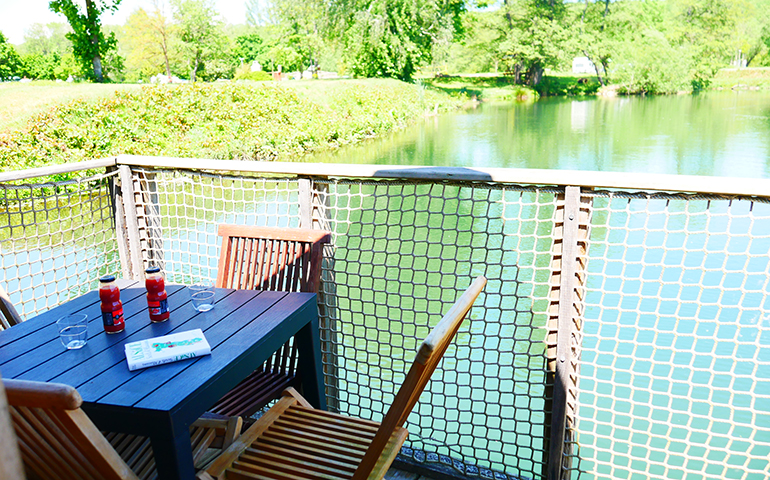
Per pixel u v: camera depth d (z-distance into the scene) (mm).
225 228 2537
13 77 56781
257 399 2188
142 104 15422
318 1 40875
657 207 10164
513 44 47094
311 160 17578
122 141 14047
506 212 9523
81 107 14039
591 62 49312
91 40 22125
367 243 7504
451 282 6422
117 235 3148
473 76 53281
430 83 43406
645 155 17250
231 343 1775
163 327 1920
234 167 2578
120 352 1738
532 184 2045
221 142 15938
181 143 15094
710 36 47906
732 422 2031
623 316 5949
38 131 12711
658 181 1837
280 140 17906
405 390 1347
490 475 2350
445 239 8094
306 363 2234
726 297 6336
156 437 1444
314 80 27547
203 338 1787
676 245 8219
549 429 2246
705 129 22906
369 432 1852
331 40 41406
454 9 43750
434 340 1280
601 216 9711
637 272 7273
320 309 2613
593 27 47406
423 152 19047
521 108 36188
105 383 1545
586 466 3758
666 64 46719
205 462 1816
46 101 13797
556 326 2133
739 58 49062
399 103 28469
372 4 37125
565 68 47719
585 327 5715
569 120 27828
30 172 2734
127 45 43406
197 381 1544
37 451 1325
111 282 1874
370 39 37250
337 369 2682
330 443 1785
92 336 1868
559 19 47281
